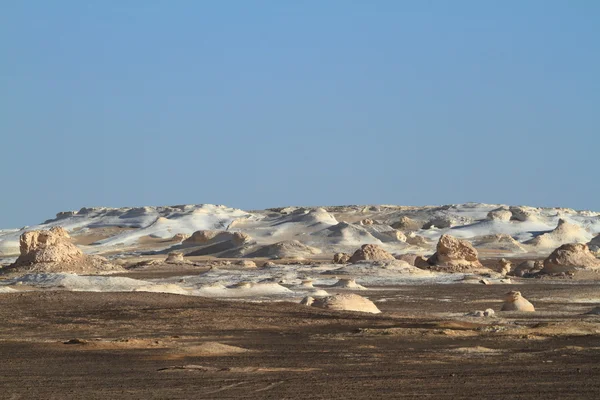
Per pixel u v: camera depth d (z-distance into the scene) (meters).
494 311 88.19
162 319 74.00
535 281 148.12
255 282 127.19
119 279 113.06
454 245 178.00
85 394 39.28
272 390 39.03
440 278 148.75
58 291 95.81
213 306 82.25
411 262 189.88
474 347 54.88
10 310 81.50
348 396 37.06
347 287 127.19
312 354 52.91
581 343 57.12
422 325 69.25
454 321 73.38
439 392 37.72
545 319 77.31
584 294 115.50
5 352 56.25
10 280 118.44
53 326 71.56
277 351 54.75
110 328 69.69
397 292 122.56
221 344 57.12
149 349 56.19
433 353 52.69
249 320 72.88
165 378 43.56
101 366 49.00
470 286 135.00
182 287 114.88
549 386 38.84
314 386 39.97
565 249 158.50
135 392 39.50
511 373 43.31
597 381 40.09
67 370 47.75
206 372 45.31
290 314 76.75
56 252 165.38
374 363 48.41
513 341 58.66
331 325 69.94
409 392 37.88
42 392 40.22
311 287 121.44
